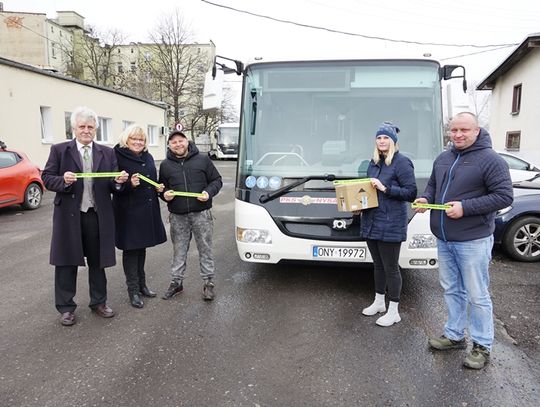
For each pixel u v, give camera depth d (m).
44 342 3.84
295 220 4.70
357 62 5.03
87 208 4.15
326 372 3.34
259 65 5.14
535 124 18.09
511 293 5.05
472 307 3.45
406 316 4.39
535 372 3.33
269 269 5.94
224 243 7.45
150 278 5.60
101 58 58.03
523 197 6.45
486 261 3.38
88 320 4.30
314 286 5.27
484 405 2.92
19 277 5.67
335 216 4.64
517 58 19.19
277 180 4.79
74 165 4.09
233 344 3.80
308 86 5.07
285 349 3.71
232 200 13.06
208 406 2.92
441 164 3.52
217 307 4.62
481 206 3.21
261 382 3.21
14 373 3.33
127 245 4.49
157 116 29.58
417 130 4.95
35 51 52.19
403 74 4.99
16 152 10.78
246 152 5.02
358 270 5.86
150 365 3.45
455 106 4.98
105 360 3.53
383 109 5.00
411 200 3.92
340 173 4.81
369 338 3.90
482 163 3.25
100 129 21.83
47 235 8.12
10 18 51.06
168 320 4.30
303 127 5.05
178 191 4.72
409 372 3.34
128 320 4.30
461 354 3.61
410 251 4.52
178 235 4.88
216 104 5.45
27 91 16.08
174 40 47.91
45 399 3.00
